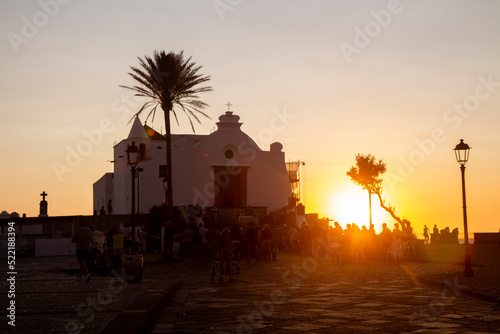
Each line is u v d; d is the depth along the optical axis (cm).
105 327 988
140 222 5194
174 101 4366
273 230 5288
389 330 1021
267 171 6247
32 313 1189
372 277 2209
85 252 1981
